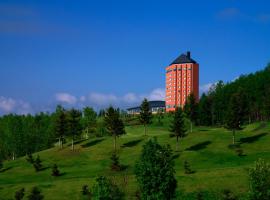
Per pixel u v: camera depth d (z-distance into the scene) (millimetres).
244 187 73812
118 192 54438
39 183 88500
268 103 154250
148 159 53969
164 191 53562
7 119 183000
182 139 131000
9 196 80562
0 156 174375
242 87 194625
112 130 126750
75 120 135000
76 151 127562
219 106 187250
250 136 126438
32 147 180250
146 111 145750
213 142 122875
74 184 83875
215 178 80438
